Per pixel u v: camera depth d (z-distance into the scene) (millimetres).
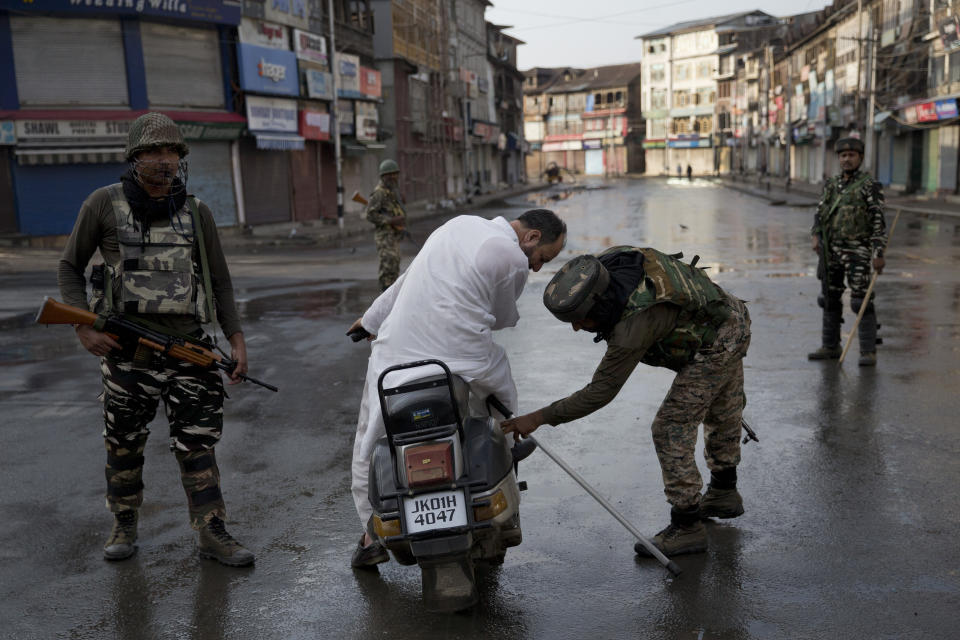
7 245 21938
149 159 3354
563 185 79250
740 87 90375
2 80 21984
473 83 63719
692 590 3227
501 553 3326
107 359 3471
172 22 24812
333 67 28109
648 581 3312
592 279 3090
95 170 23297
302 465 4816
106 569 3547
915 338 7879
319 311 10602
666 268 3262
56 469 4809
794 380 6449
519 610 3111
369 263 17375
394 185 11727
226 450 5117
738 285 11906
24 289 13000
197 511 3594
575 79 116562
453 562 2928
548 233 3334
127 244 3408
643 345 3166
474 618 3061
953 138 33812
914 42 36625
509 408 3369
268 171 28828
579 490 4309
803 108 59938
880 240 6633
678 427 3502
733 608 3078
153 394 3520
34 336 9219
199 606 3211
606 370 3184
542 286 12328
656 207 36219
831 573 3328
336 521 4008
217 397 3625
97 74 23406
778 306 9992
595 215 31703
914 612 3006
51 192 22750
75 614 3164
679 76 100125
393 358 3156
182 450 3574
